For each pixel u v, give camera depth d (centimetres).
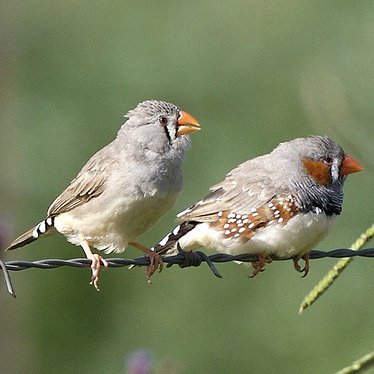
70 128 1614
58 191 1590
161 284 1599
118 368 1586
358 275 1573
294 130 1636
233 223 983
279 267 1585
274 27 1673
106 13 1662
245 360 1572
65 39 1662
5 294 1574
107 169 980
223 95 1647
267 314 1574
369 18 1669
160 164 977
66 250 1572
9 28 1672
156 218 990
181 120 985
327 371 1548
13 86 1647
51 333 1596
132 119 989
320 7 1681
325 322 1565
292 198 978
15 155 1612
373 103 1611
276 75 1658
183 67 1642
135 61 1639
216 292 1588
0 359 1568
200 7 1659
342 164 991
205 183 1605
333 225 996
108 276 1600
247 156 1620
